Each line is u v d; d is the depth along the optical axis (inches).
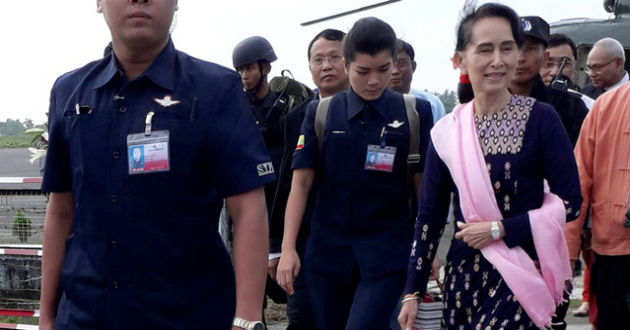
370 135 157.1
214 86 91.9
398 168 157.6
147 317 91.4
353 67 156.7
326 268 162.2
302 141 163.6
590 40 454.3
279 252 189.0
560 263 121.7
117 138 90.5
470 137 125.4
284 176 183.2
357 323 155.3
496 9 125.0
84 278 92.8
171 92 90.8
